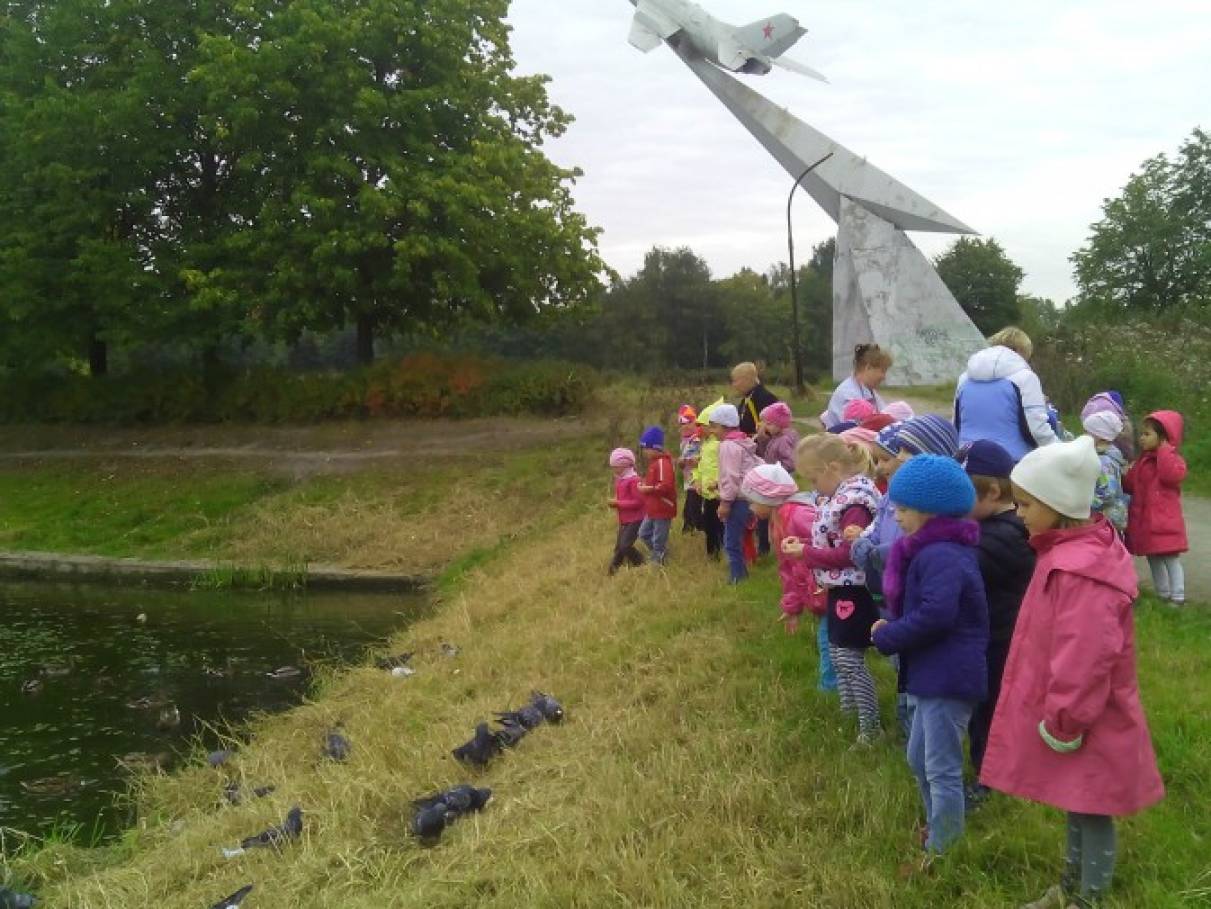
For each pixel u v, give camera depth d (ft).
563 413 74.79
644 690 22.53
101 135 70.85
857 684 17.74
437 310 82.58
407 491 63.77
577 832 15.98
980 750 15.58
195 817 21.42
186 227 76.74
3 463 75.66
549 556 44.04
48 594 50.52
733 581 29.45
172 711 29.40
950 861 13.37
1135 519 25.26
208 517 63.26
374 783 20.03
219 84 67.87
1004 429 20.81
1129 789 11.36
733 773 17.11
